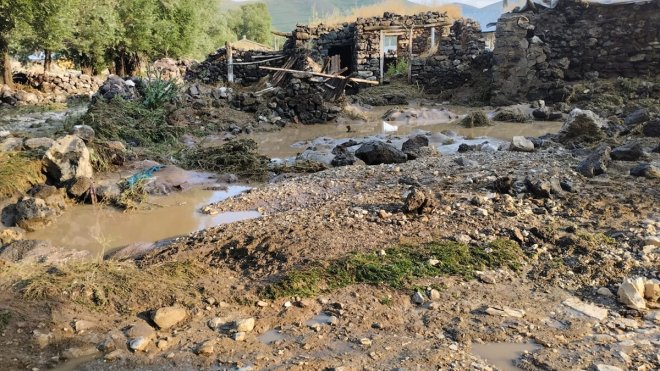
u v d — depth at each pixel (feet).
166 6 99.81
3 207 21.93
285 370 11.28
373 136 43.98
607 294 14.48
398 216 19.22
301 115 52.47
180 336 12.56
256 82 83.51
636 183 23.50
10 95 63.41
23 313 12.94
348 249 16.62
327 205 21.40
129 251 18.38
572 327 12.97
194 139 42.14
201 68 86.58
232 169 30.78
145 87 47.75
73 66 107.96
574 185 23.15
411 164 28.96
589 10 64.03
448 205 20.34
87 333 12.56
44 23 63.72
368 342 12.31
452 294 14.38
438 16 82.99
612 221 19.02
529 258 16.43
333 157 32.78
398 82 78.74
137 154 31.58
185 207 24.03
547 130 47.42
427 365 11.46
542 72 64.28
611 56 63.41
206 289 14.62
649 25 61.67
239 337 12.44
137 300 13.93
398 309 13.76
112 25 79.71
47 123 47.19
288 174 29.73
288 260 16.05
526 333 12.69
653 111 49.26
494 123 52.37
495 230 17.97
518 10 69.21
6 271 15.17
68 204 23.99
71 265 15.65
